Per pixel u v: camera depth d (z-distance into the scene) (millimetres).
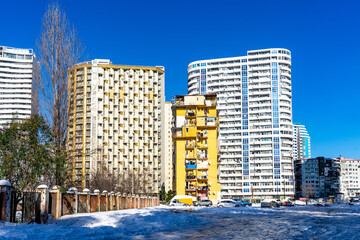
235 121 163375
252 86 163750
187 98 101062
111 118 134500
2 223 17547
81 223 23719
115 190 85312
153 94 143375
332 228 22594
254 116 161875
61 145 33062
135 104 139625
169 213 34219
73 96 34281
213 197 96188
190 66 174625
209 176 97125
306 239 17469
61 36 34312
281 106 161125
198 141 99250
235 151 161250
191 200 73562
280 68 163750
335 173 193500
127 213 33469
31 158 28969
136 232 18891
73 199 31609
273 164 156375
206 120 99562
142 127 139375
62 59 34031
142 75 142250
